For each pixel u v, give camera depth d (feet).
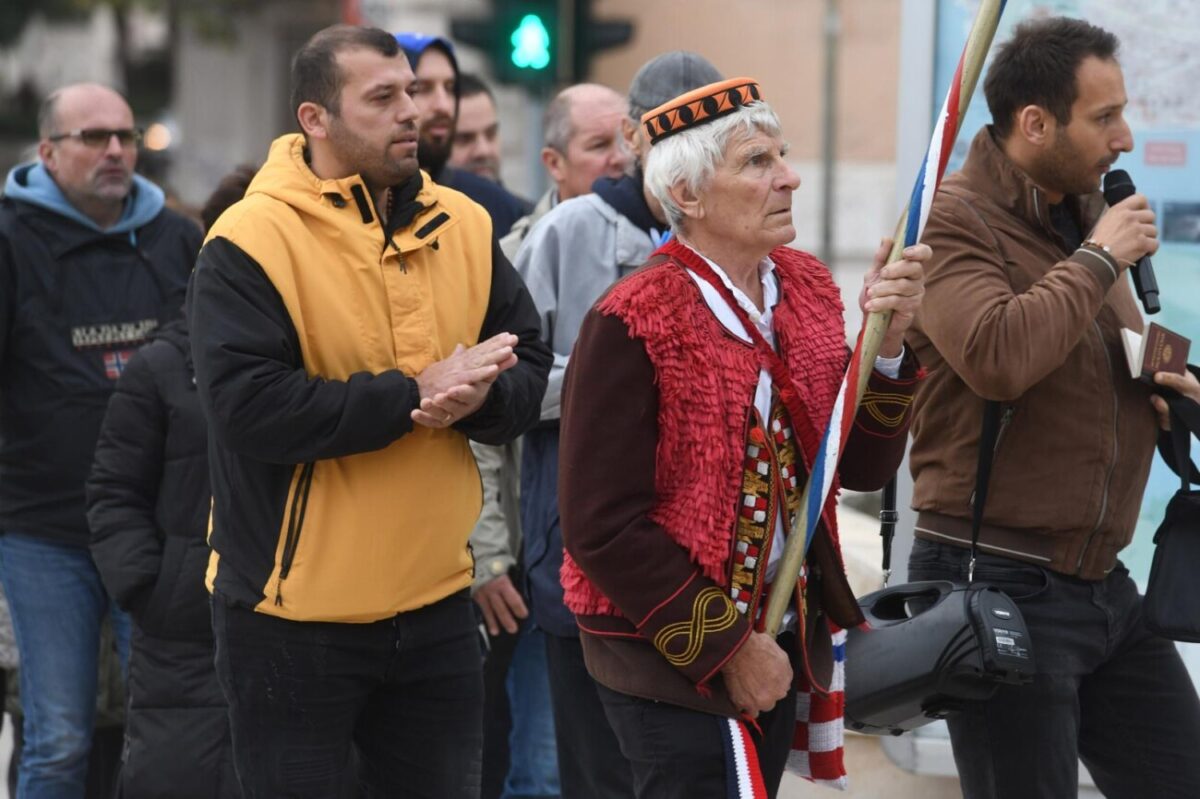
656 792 18.97
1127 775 22.58
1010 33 27.25
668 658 18.49
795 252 20.06
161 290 31.58
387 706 21.70
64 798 30.19
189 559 25.94
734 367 18.52
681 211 18.83
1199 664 28.19
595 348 18.37
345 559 20.52
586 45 60.54
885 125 130.52
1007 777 21.65
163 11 172.96
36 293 30.45
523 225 31.17
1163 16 27.89
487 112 40.45
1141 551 28.40
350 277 20.65
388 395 19.95
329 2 179.73
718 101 18.65
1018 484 21.43
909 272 18.74
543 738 32.37
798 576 18.94
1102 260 20.75
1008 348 20.52
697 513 18.26
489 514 28.27
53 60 205.98
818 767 20.26
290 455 20.06
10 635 31.65
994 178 22.00
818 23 130.82
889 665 20.74
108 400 30.66
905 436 20.02
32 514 30.32
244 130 181.37
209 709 25.86
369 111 20.58
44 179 30.89
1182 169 28.09
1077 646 21.59
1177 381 21.29
